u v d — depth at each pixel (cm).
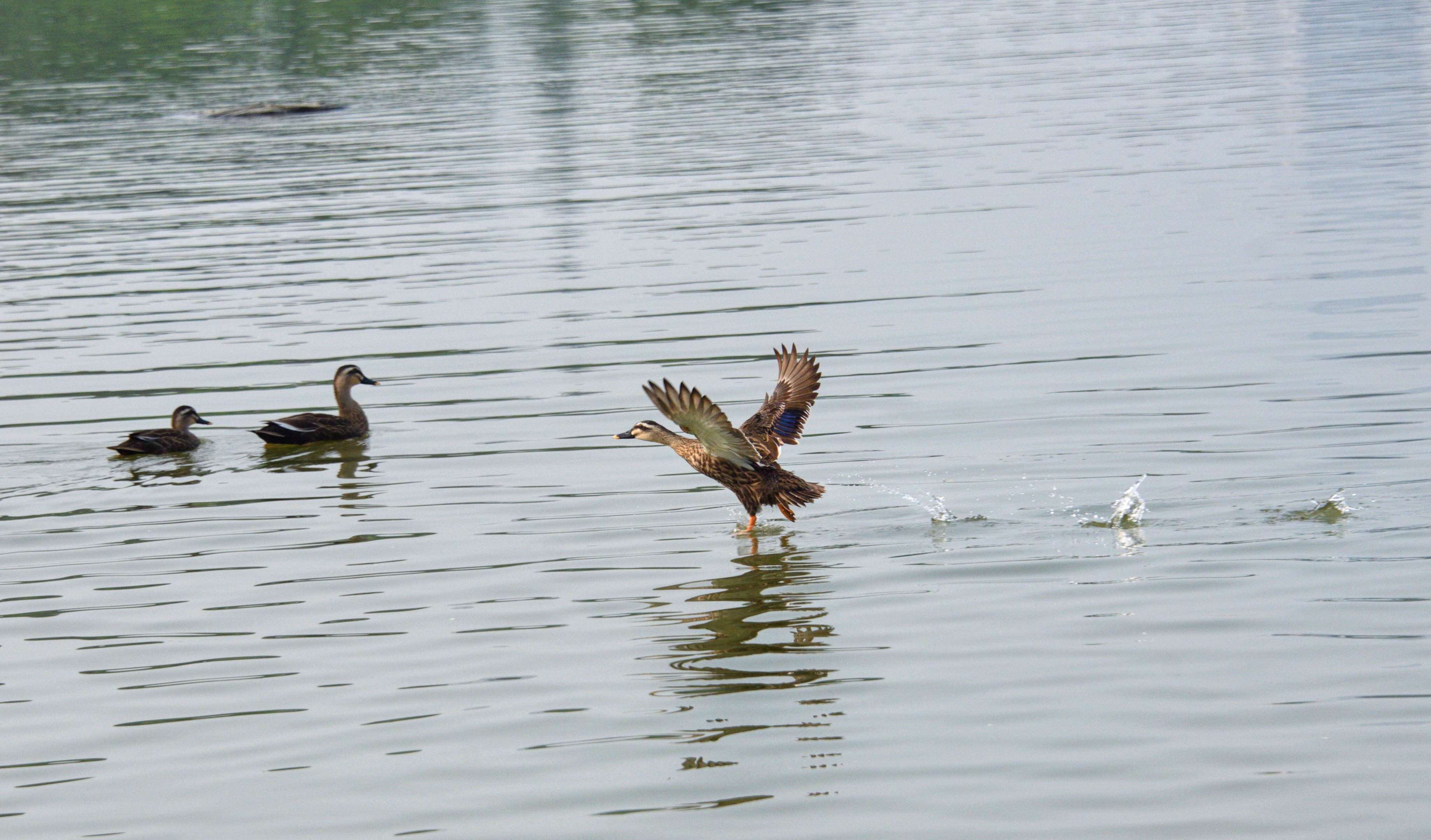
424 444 1750
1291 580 1166
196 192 3703
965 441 1634
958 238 2825
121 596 1258
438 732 969
